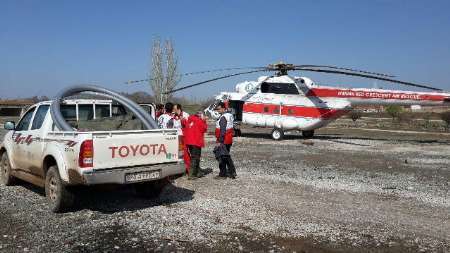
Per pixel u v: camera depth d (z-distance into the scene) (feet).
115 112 29.17
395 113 157.07
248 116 72.79
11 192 28.14
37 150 24.95
